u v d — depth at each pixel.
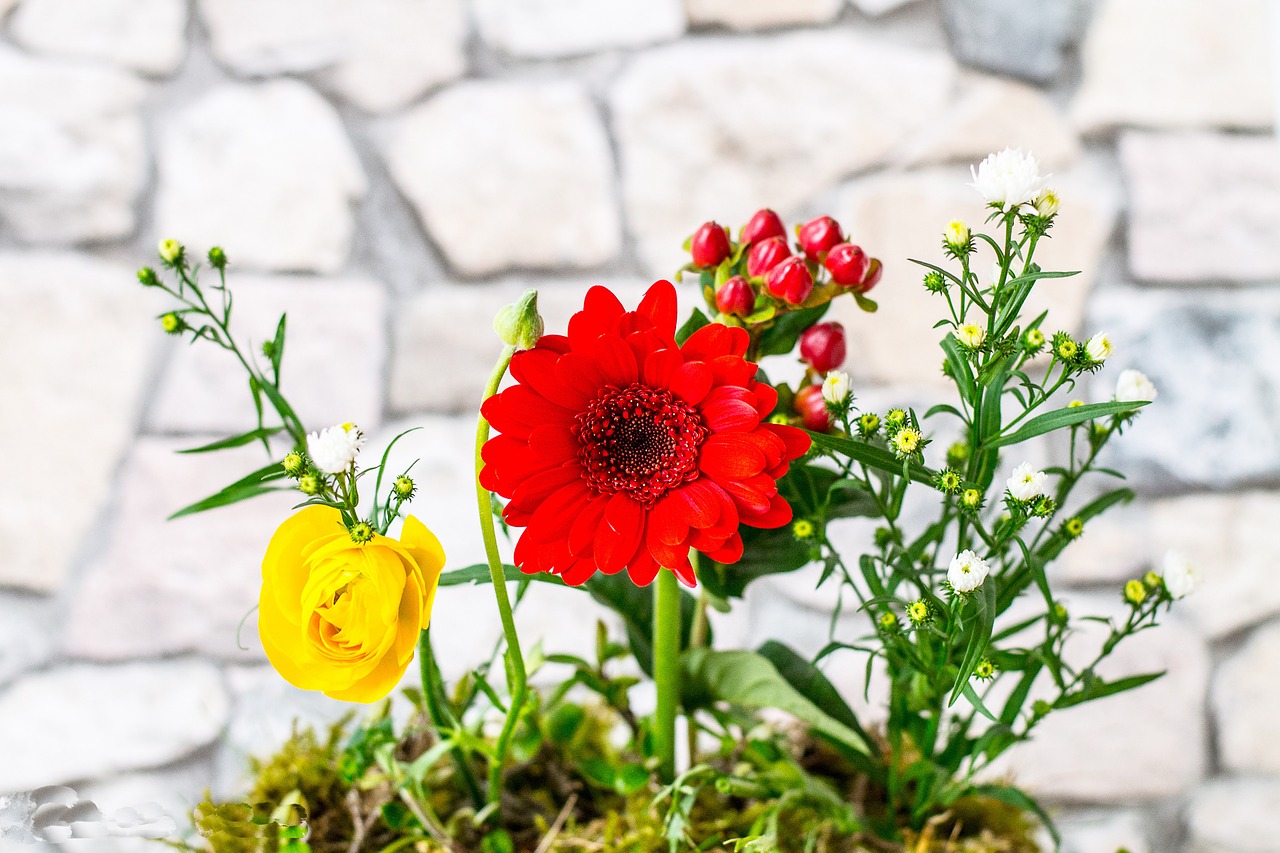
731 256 0.60
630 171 1.07
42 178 1.04
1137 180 1.07
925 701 0.62
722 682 0.63
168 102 1.06
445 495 1.05
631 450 0.54
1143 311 1.07
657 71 1.06
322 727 0.88
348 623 0.55
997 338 0.56
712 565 0.61
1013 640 1.02
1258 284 1.08
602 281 1.08
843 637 1.04
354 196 1.07
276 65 1.05
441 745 0.62
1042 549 0.60
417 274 1.08
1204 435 1.06
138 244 1.06
